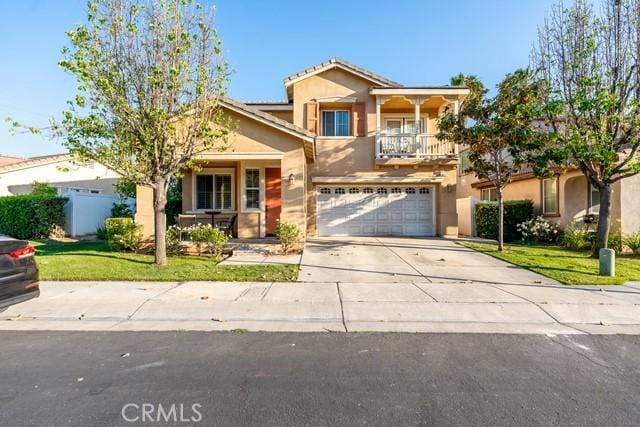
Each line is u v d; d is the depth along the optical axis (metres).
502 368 3.92
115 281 7.59
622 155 11.34
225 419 2.90
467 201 16.56
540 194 15.09
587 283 7.60
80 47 7.71
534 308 6.06
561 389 3.46
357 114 15.84
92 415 2.96
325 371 3.82
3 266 4.99
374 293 6.86
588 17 10.25
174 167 9.06
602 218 10.44
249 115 11.60
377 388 3.45
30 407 3.08
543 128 13.65
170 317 5.62
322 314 5.75
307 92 15.95
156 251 9.02
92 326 5.26
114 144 8.27
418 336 4.93
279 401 3.19
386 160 15.27
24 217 15.90
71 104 7.83
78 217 17.42
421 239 14.42
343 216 15.67
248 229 14.02
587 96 9.77
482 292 6.96
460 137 11.58
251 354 4.27
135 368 3.87
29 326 5.25
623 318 5.66
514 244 13.33
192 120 9.12
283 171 11.84
